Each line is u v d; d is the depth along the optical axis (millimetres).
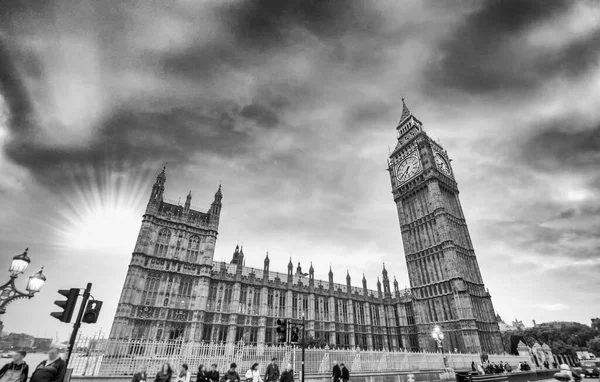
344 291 79062
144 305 50500
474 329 59312
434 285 69375
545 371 36625
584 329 113625
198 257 59969
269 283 65625
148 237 55375
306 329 65875
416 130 89438
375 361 33094
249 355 30031
